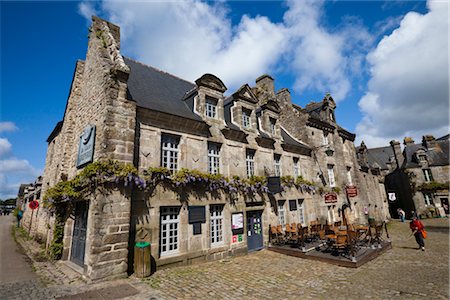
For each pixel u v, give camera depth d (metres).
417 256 9.27
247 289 5.92
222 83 11.37
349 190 15.61
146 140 8.17
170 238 8.33
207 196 9.49
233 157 11.14
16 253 10.33
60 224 9.29
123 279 6.46
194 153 9.55
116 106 7.40
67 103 12.11
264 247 11.41
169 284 6.19
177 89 12.13
